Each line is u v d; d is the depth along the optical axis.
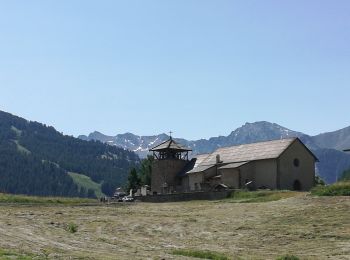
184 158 119.62
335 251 35.94
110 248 35.78
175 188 112.81
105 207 70.25
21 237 38.91
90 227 47.91
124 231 45.91
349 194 60.59
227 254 35.00
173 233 44.94
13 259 26.59
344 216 48.16
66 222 50.66
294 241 40.03
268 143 100.00
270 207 57.75
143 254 33.16
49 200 77.94
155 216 56.38
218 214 56.06
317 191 63.69
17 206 66.50
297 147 96.88
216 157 106.62
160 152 120.00
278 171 93.62
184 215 56.94
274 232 43.66
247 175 97.12
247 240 41.22
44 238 39.22
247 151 102.12
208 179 104.06
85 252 32.59
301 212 51.81
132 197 95.19
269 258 33.53
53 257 28.98
